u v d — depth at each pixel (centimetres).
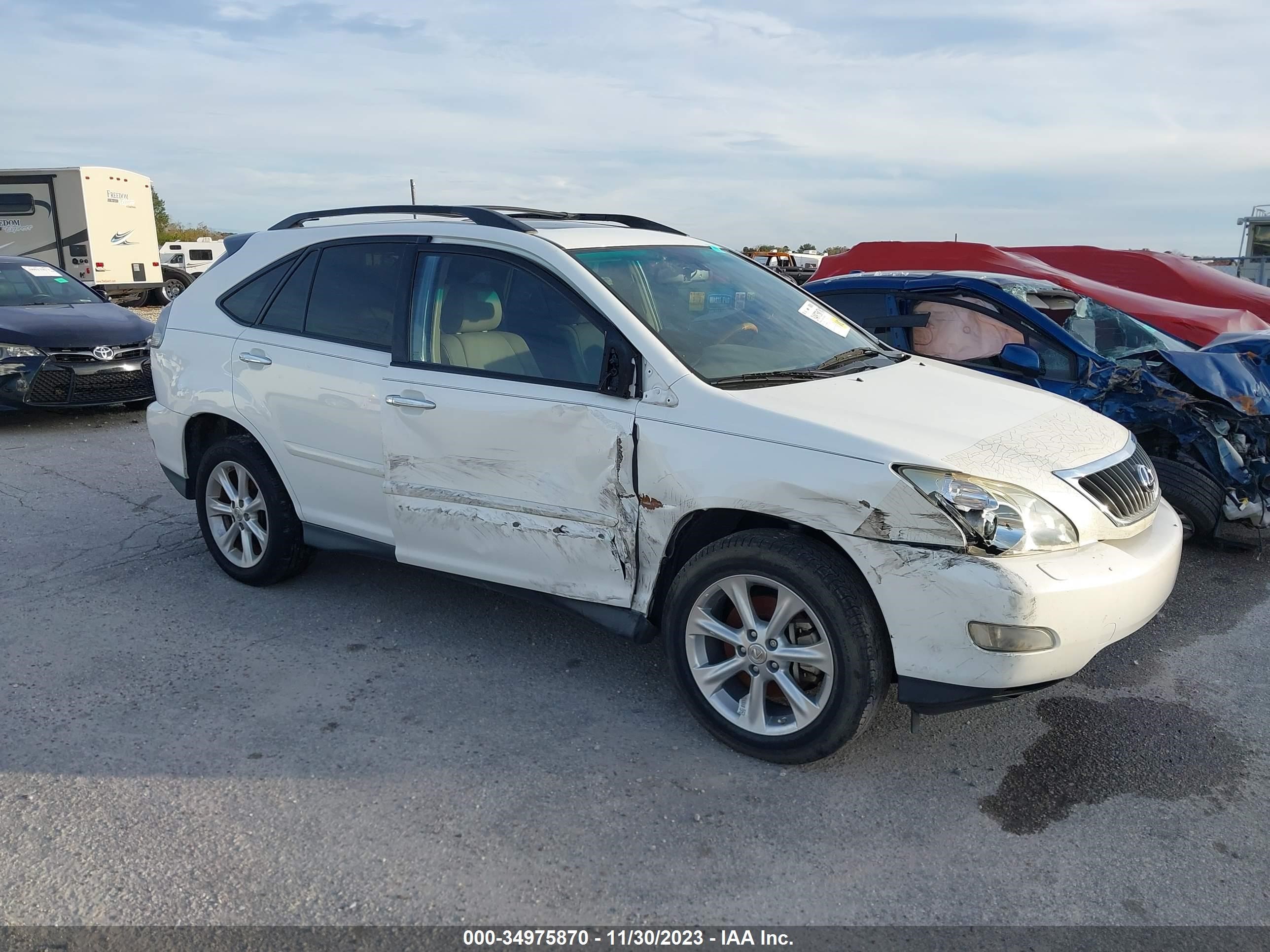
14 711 369
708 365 358
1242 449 543
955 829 304
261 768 332
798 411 329
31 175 2053
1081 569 302
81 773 327
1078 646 302
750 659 335
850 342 434
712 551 336
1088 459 334
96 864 282
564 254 382
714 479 328
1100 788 327
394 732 357
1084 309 649
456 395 387
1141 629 457
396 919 262
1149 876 282
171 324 507
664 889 275
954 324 614
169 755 340
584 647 431
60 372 889
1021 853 292
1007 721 370
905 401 356
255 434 465
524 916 263
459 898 270
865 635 310
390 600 482
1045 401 390
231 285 489
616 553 358
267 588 496
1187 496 538
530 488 374
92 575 513
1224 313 775
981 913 266
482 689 391
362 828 300
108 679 396
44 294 1016
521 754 343
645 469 344
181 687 390
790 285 466
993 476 305
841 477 309
